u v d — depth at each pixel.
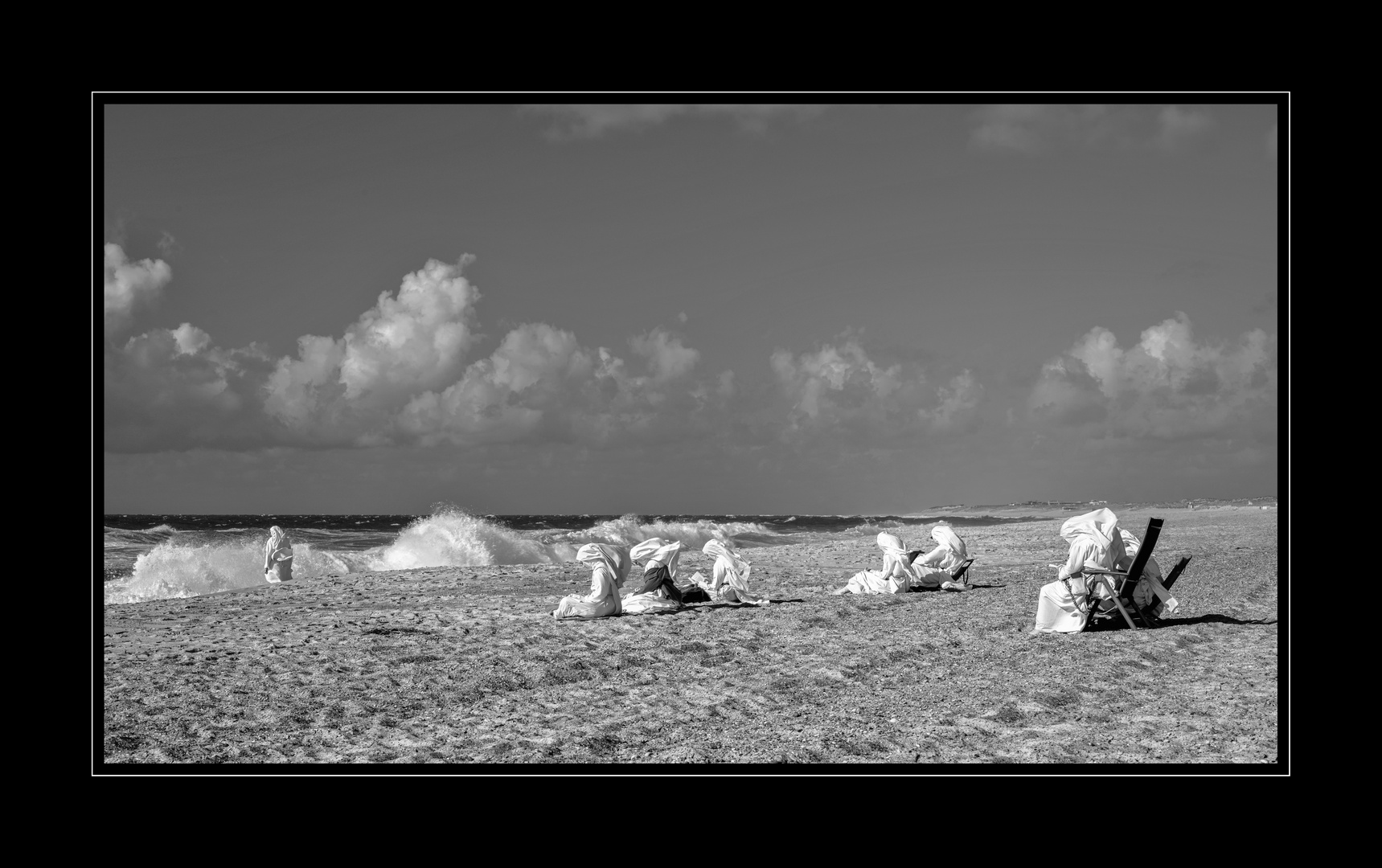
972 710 7.91
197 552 23.08
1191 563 20.34
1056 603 11.13
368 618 12.89
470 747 6.98
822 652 10.23
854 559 23.98
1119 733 7.25
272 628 11.98
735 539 47.75
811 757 6.67
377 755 6.79
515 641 10.81
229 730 7.37
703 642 10.70
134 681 8.77
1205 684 8.69
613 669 9.48
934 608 13.43
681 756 6.70
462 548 27.52
